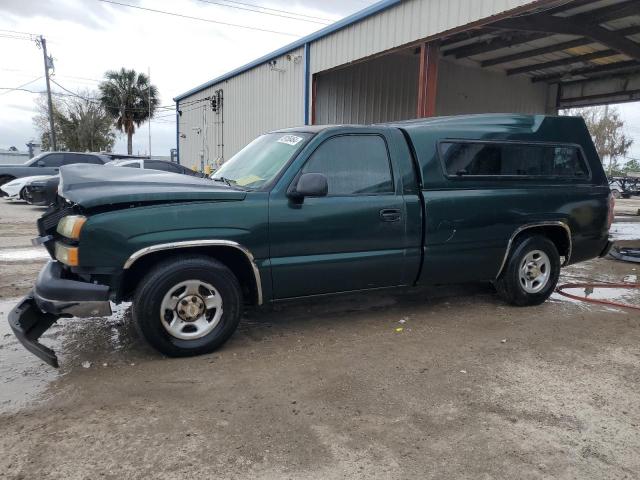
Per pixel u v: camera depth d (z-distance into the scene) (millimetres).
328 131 4324
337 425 2949
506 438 2848
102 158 17812
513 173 5184
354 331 4598
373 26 11305
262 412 3078
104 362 3789
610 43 12383
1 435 2777
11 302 5316
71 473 2453
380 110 16109
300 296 4277
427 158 4699
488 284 6426
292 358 3928
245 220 3867
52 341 4215
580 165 5684
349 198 4293
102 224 3494
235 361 3840
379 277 4547
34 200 14234
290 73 15094
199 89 23641
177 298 3783
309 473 2494
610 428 2977
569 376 3693
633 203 28016
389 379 3582
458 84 17453
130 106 47375
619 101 18281
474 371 3748
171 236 3648
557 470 2562
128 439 2758
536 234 5438
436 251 4730
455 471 2537
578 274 7570
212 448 2689
